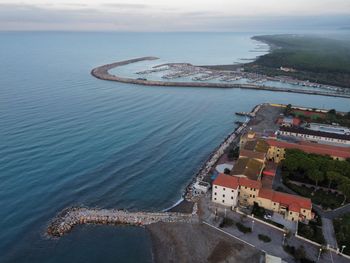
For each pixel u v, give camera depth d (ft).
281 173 400.47
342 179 346.33
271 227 292.81
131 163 426.10
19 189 353.10
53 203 331.77
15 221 303.07
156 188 369.30
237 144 493.36
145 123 589.73
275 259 243.40
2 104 653.71
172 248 272.10
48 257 262.06
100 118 600.80
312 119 629.51
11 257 261.03
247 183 325.83
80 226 298.97
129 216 309.22
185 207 330.54
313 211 318.86
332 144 491.31
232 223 297.53
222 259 257.14
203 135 545.44
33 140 479.00
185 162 438.40
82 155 440.04
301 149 425.69
